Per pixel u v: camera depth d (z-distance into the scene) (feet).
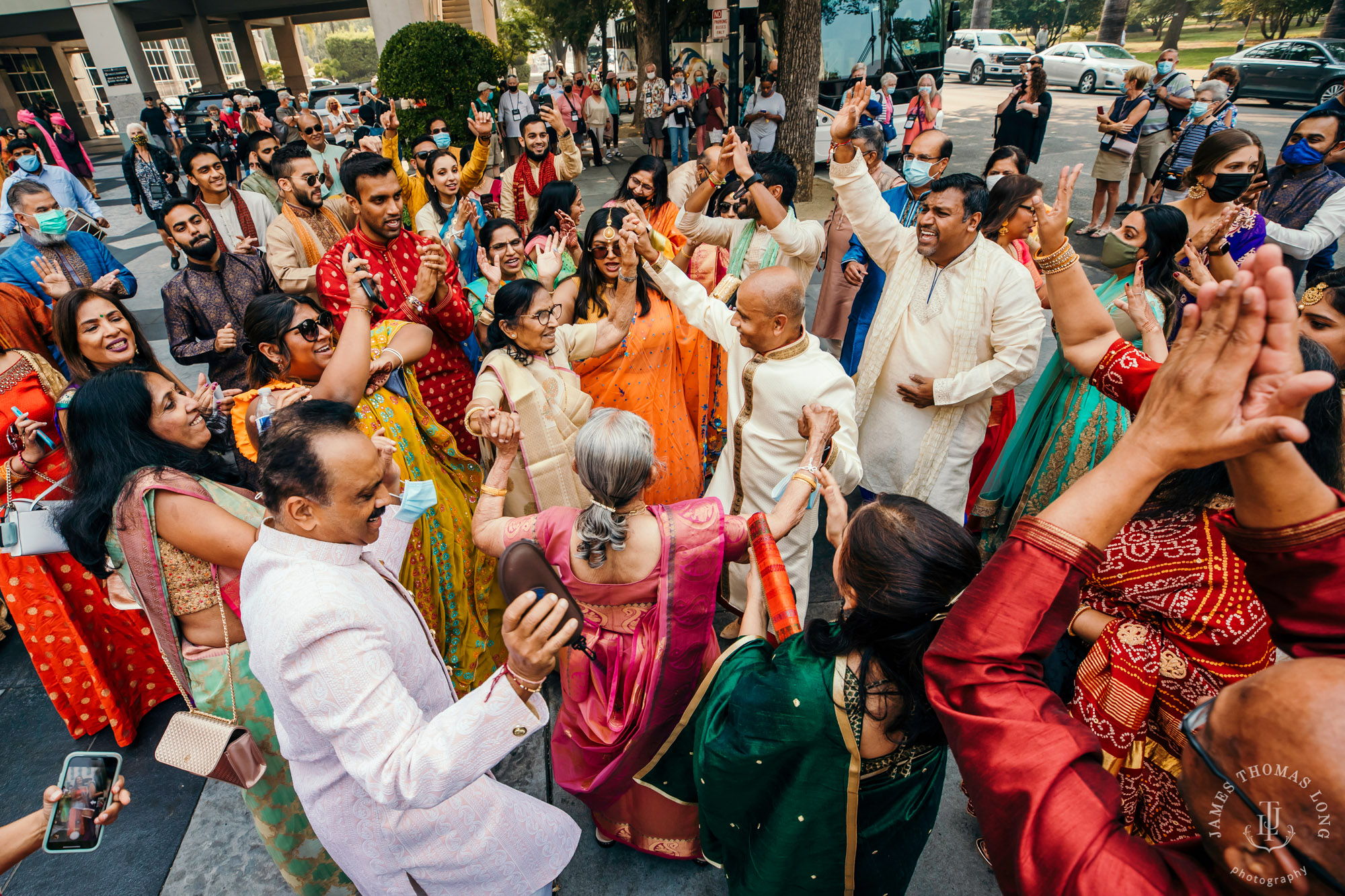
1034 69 29.45
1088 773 2.41
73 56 90.33
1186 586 4.36
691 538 5.32
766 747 4.36
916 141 15.48
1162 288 8.95
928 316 9.16
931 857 6.98
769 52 43.65
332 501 4.13
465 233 15.06
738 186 13.14
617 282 9.99
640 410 9.85
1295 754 1.85
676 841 6.70
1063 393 9.21
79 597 8.05
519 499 8.59
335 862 6.12
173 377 7.40
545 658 3.76
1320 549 3.16
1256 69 53.62
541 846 5.17
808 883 4.82
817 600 10.72
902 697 4.06
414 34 37.63
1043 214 4.82
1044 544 2.56
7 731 8.84
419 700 4.88
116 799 4.19
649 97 45.52
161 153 34.76
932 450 9.48
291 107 36.45
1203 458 2.33
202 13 82.43
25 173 20.59
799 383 7.40
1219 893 2.19
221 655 5.45
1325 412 4.29
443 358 10.19
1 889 7.03
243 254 11.68
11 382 8.12
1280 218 13.84
